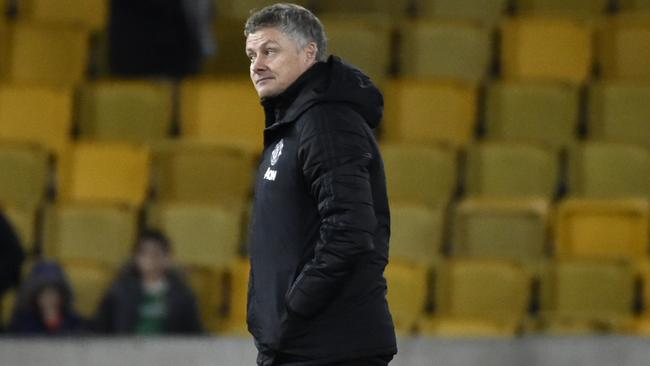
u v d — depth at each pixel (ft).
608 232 116.67
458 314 111.14
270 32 45.03
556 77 135.74
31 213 117.39
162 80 133.80
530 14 145.38
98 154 123.75
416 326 105.50
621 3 146.20
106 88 130.31
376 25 135.23
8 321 100.58
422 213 115.75
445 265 111.96
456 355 83.25
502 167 123.03
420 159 121.70
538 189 122.62
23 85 130.11
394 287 109.40
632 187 123.44
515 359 82.99
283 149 45.01
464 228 117.19
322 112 44.32
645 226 116.47
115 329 98.37
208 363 83.20
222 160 122.93
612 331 105.60
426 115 128.36
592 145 124.26
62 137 129.39
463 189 123.65
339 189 43.39
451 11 144.46
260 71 45.16
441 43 135.33
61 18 142.82
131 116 129.70
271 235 45.03
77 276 110.32
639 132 129.49
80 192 123.13
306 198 44.78
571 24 136.46
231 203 121.39
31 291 97.04
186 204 118.52
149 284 99.45
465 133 128.77
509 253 116.37
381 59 134.10
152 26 136.77
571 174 123.95
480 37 135.95
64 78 136.98
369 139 44.73
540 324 107.65
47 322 97.35
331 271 43.34
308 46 45.29
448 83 128.98
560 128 128.98
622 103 129.70
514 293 110.73
